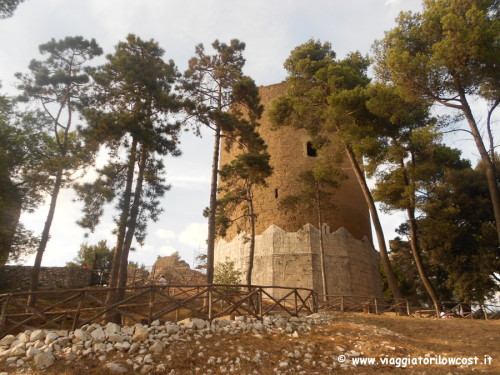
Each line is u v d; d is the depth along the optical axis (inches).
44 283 750.5
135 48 682.8
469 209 864.9
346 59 878.4
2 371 264.5
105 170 606.2
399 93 644.7
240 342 330.3
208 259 607.5
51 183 715.4
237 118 706.8
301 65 871.1
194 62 727.1
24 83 700.0
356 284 967.0
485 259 816.9
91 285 792.9
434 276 1084.5
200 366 284.2
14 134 759.7
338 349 329.4
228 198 800.9
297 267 942.4
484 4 560.1
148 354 290.7
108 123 559.5
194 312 375.9
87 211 605.9
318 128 879.1
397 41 657.6
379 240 701.3
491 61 535.2
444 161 829.8
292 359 304.7
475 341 366.3
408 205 746.8
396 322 459.8
